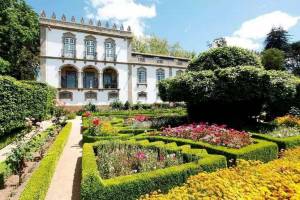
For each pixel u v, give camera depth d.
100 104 39.97
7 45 31.56
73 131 18.00
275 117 18.47
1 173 7.01
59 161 9.95
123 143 9.96
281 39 56.88
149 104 42.69
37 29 36.25
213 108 16.70
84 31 39.03
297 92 16.97
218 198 4.05
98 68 40.16
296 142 11.04
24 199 5.13
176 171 6.72
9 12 30.06
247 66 15.09
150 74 45.22
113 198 5.91
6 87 13.24
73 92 37.84
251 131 14.11
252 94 14.54
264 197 4.03
